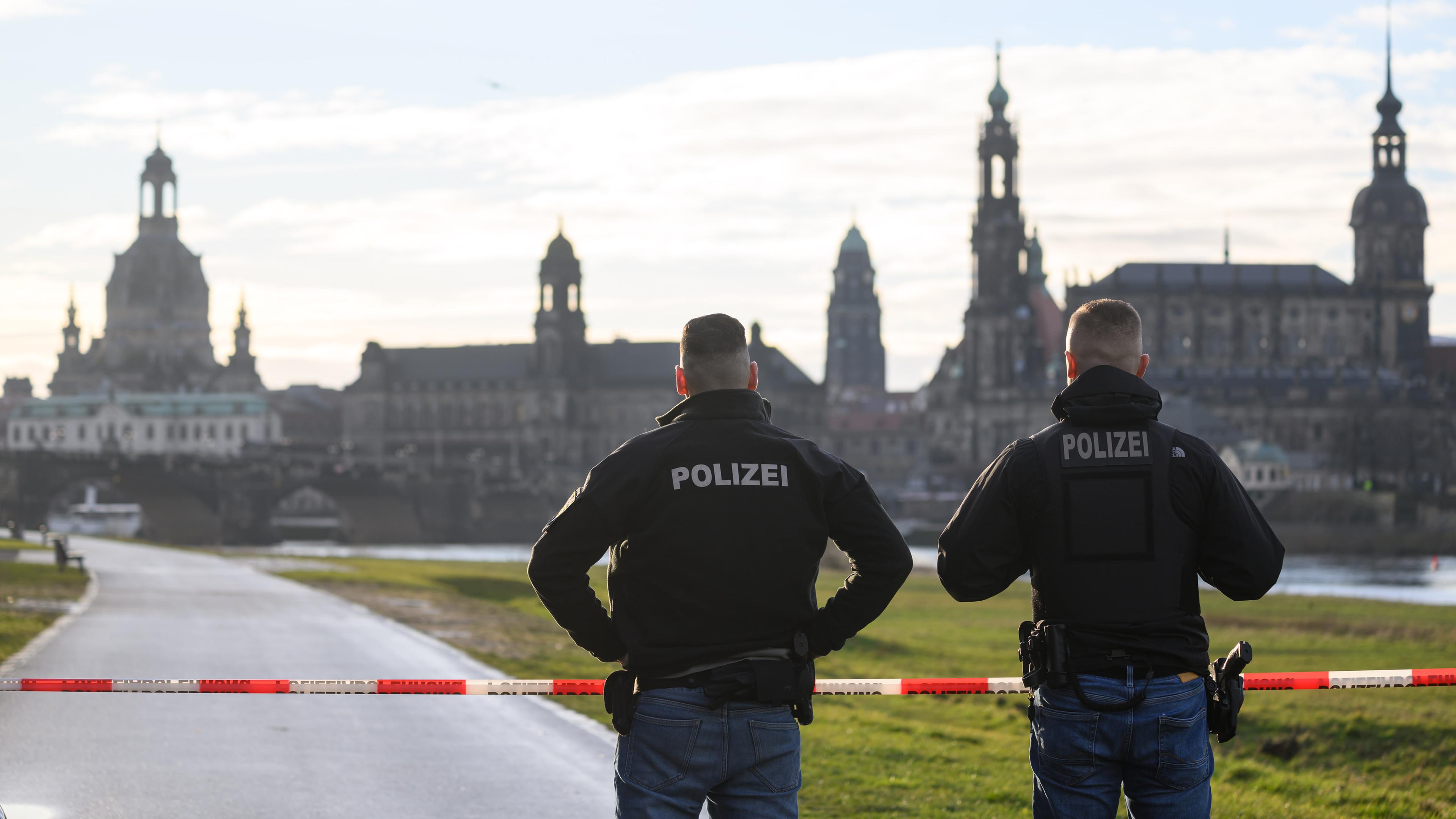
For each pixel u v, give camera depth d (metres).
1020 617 128.50
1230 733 15.14
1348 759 48.50
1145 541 14.79
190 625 66.88
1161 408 15.38
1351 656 89.62
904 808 29.80
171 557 164.62
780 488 14.11
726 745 13.81
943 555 15.23
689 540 13.88
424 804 27.02
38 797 26.66
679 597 13.88
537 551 14.13
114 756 31.06
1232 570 14.95
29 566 121.50
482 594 136.88
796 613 14.09
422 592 119.25
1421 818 33.28
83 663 49.03
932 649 92.12
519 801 27.38
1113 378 15.26
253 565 148.88
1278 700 60.50
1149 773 14.67
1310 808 33.56
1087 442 15.06
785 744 14.02
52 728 34.44
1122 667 14.60
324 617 75.50
